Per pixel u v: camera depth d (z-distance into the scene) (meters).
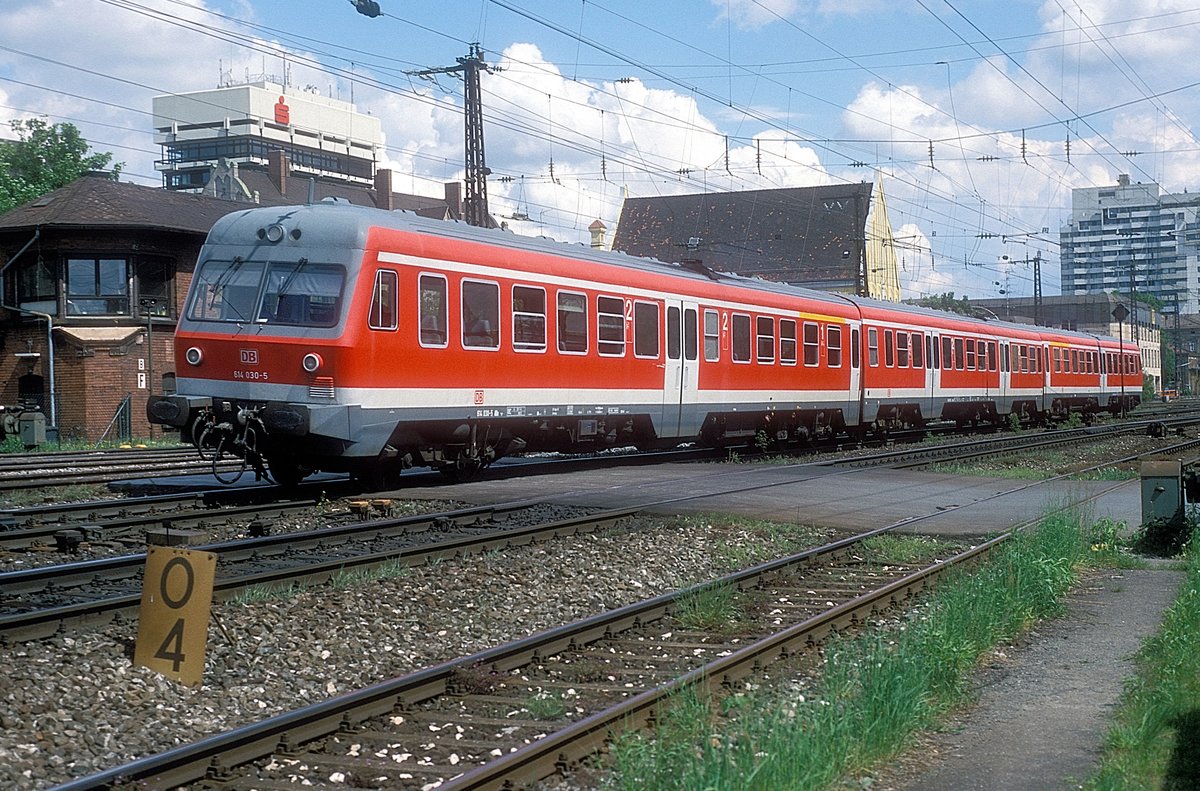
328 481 18.64
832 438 31.14
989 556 12.75
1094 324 121.69
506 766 5.66
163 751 6.32
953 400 36.28
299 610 9.34
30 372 36.09
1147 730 6.63
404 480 19.69
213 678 7.64
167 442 34.12
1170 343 145.12
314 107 154.12
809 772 5.67
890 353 32.19
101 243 35.75
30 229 35.22
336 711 6.58
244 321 16.48
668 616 9.88
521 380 19.05
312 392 16.06
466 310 17.92
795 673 8.09
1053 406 45.84
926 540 14.31
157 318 36.59
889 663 7.28
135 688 7.28
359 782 5.82
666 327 22.88
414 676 7.21
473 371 18.06
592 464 23.64
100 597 9.71
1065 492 19.64
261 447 16.80
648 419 22.69
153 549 7.78
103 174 40.06
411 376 16.95
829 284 87.38
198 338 16.73
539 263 19.53
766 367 26.33
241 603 9.34
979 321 39.28
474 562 11.81
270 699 7.41
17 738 6.25
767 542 14.14
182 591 7.62
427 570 11.23
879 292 91.00
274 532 13.57
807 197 91.62
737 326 25.28
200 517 14.09
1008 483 21.05
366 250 16.33
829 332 29.16
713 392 24.41
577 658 8.46
